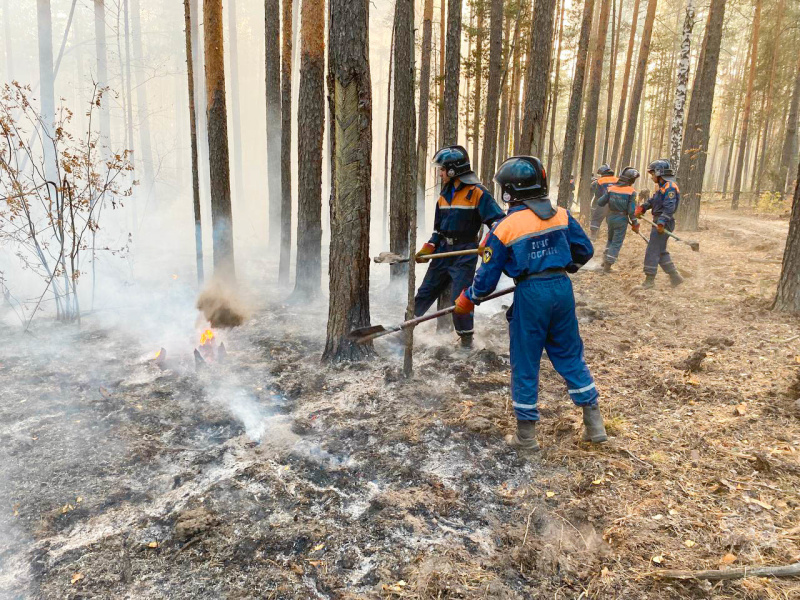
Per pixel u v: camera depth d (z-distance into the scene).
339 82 4.57
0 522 2.87
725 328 5.49
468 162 4.94
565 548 2.54
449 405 4.09
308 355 5.36
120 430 3.85
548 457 3.30
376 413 4.06
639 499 2.83
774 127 31.55
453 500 2.96
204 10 6.55
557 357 3.41
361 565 2.53
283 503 2.99
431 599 2.29
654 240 7.60
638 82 17.92
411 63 4.25
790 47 24.83
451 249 5.01
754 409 3.68
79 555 2.62
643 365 4.69
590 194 17.03
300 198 7.38
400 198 7.44
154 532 2.79
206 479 3.26
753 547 2.40
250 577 2.46
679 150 15.12
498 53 11.55
